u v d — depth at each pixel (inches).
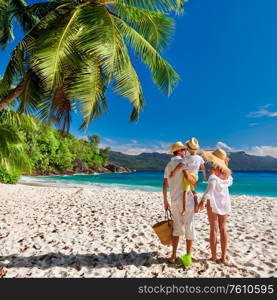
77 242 180.4
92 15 206.1
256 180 1327.5
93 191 531.8
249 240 183.8
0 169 689.6
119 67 212.5
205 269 132.9
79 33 201.6
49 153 1931.6
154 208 328.2
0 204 355.9
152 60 253.6
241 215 282.8
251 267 135.6
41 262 144.6
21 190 537.3
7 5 296.0
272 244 173.3
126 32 231.6
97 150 3093.0
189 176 129.7
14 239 187.8
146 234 201.2
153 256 151.6
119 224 237.6
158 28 269.0
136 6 228.8
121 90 216.1
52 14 233.0
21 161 320.2
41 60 188.4
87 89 198.8
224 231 138.4
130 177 1726.1
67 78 204.8
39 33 227.1
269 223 241.9
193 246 168.4
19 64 222.8
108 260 146.8
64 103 244.2
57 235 199.0
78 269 135.4
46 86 194.7
